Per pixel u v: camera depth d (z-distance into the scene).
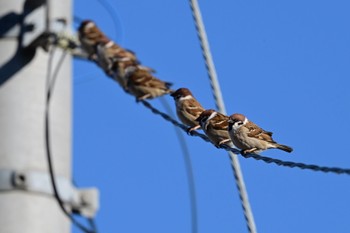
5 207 7.21
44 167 7.59
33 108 7.80
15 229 7.16
